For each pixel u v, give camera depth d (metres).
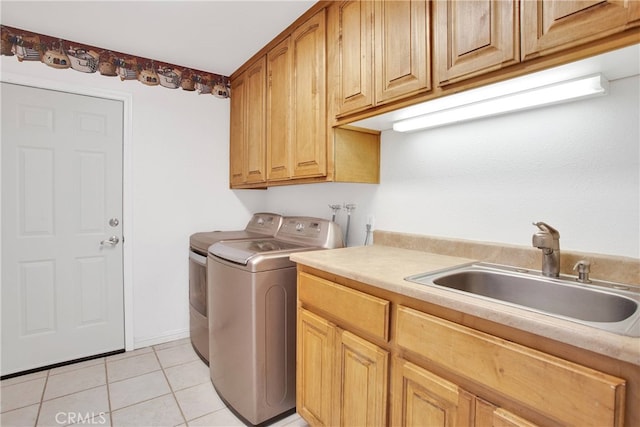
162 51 2.35
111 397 1.89
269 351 1.66
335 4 1.66
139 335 2.53
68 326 2.27
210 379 2.08
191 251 2.56
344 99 1.60
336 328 1.33
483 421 0.85
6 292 2.08
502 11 1.00
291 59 1.98
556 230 1.18
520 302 1.20
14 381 2.04
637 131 1.05
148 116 2.51
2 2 1.74
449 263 1.38
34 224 2.15
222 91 2.85
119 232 2.43
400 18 1.32
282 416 1.74
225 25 1.98
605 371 0.66
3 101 2.03
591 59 0.90
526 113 1.32
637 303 0.90
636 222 1.06
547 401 0.73
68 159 2.24
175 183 2.65
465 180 1.53
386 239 1.86
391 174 1.87
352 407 1.25
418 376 1.01
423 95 1.26
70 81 2.21
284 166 2.06
